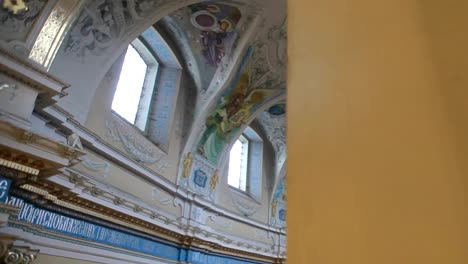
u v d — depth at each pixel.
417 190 0.74
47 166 5.12
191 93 11.12
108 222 7.37
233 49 10.34
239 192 13.87
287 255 0.91
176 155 10.38
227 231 12.34
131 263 7.95
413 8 0.92
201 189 11.29
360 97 0.94
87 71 6.86
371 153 0.85
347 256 0.80
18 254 4.62
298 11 1.28
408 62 0.87
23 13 5.30
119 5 7.22
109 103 8.02
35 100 5.32
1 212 4.58
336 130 0.96
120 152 8.00
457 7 0.83
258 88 11.99
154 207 9.07
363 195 0.83
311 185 0.95
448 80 0.78
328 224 0.87
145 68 10.38
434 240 0.68
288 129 1.10
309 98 1.08
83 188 6.66
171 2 8.11
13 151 4.65
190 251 10.24
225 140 12.34
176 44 10.53
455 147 0.72
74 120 6.45
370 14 1.02
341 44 1.07
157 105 10.26
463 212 0.67
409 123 0.81
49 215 5.96
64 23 5.71
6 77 4.93
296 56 1.21
